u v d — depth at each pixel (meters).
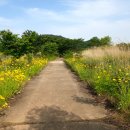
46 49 55.31
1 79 11.44
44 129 6.82
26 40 24.62
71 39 69.25
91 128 6.84
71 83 14.31
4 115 8.10
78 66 21.17
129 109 7.81
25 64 21.72
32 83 14.52
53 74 19.50
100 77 10.91
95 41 56.22
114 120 7.39
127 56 14.86
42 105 9.23
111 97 9.27
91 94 11.05
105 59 17.02
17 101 9.96
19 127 7.02
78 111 8.38
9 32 23.94
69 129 6.77
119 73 10.72
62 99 10.12
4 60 22.97
